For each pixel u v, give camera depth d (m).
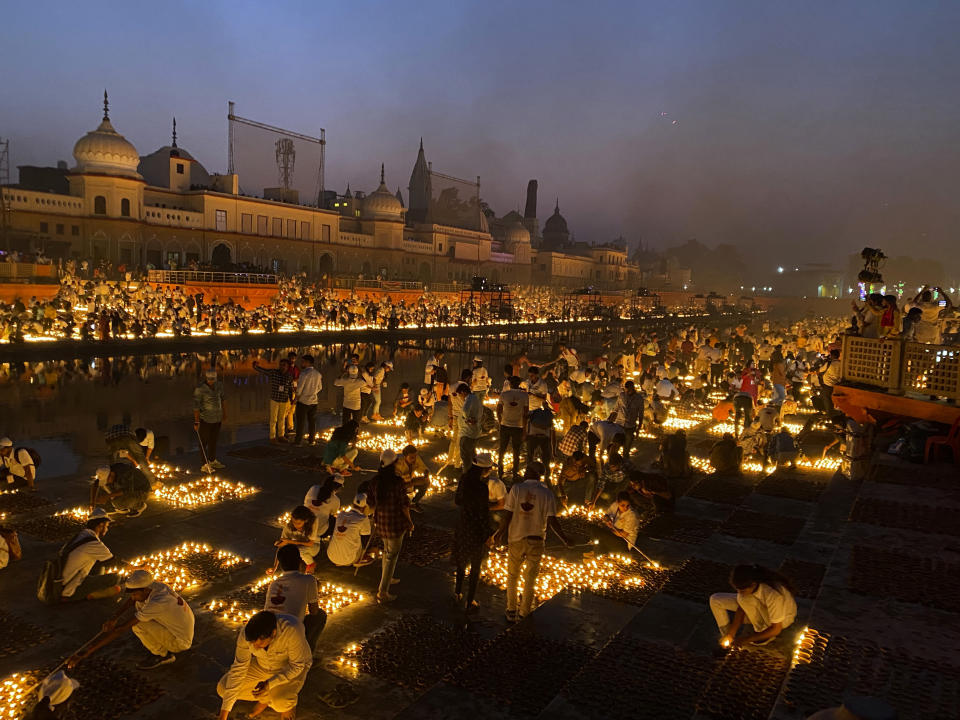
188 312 37.62
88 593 6.53
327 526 7.77
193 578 7.10
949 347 10.36
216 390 11.29
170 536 8.34
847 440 10.07
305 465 11.73
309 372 13.20
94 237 48.94
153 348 30.56
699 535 8.63
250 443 13.38
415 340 46.62
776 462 12.12
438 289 73.94
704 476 11.67
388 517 6.63
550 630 6.11
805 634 4.88
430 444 13.69
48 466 11.62
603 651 5.60
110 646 5.75
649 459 12.67
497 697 4.96
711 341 23.12
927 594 5.51
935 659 4.50
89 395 19.14
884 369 11.55
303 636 4.68
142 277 43.91
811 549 7.57
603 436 10.57
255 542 8.20
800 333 32.62
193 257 56.06
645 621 6.23
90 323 30.44
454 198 90.62
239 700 5.02
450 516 9.40
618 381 14.98
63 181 58.69
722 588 7.00
